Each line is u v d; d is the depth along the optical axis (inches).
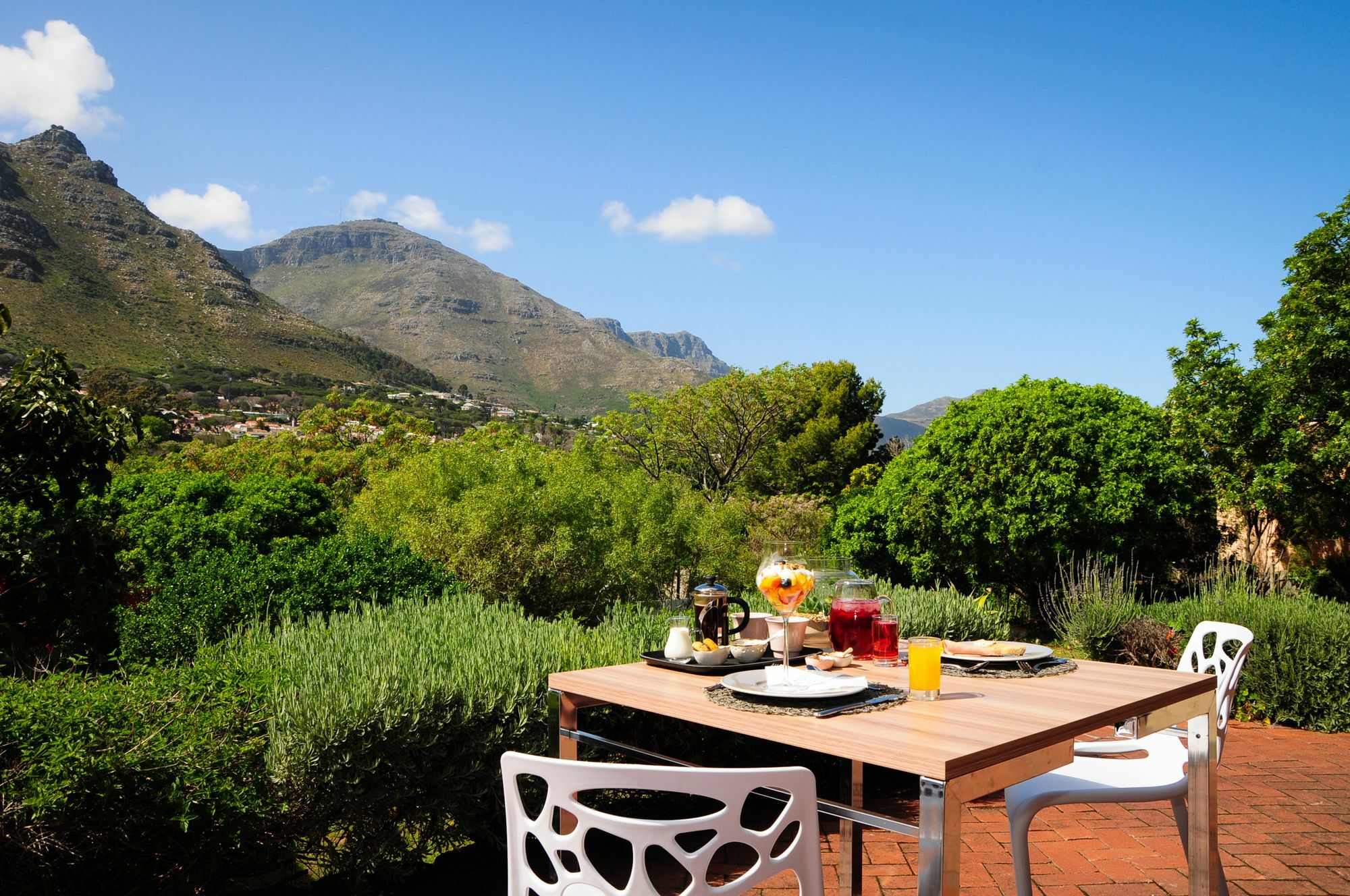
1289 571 474.9
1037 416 436.8
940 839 56.9
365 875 108.6
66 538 167.0
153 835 89.8
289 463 575.5
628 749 87.4
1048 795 94.3
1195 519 456.4
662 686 84.3
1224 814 151.7
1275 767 180.4
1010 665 91.4
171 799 86.4
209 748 92.4
